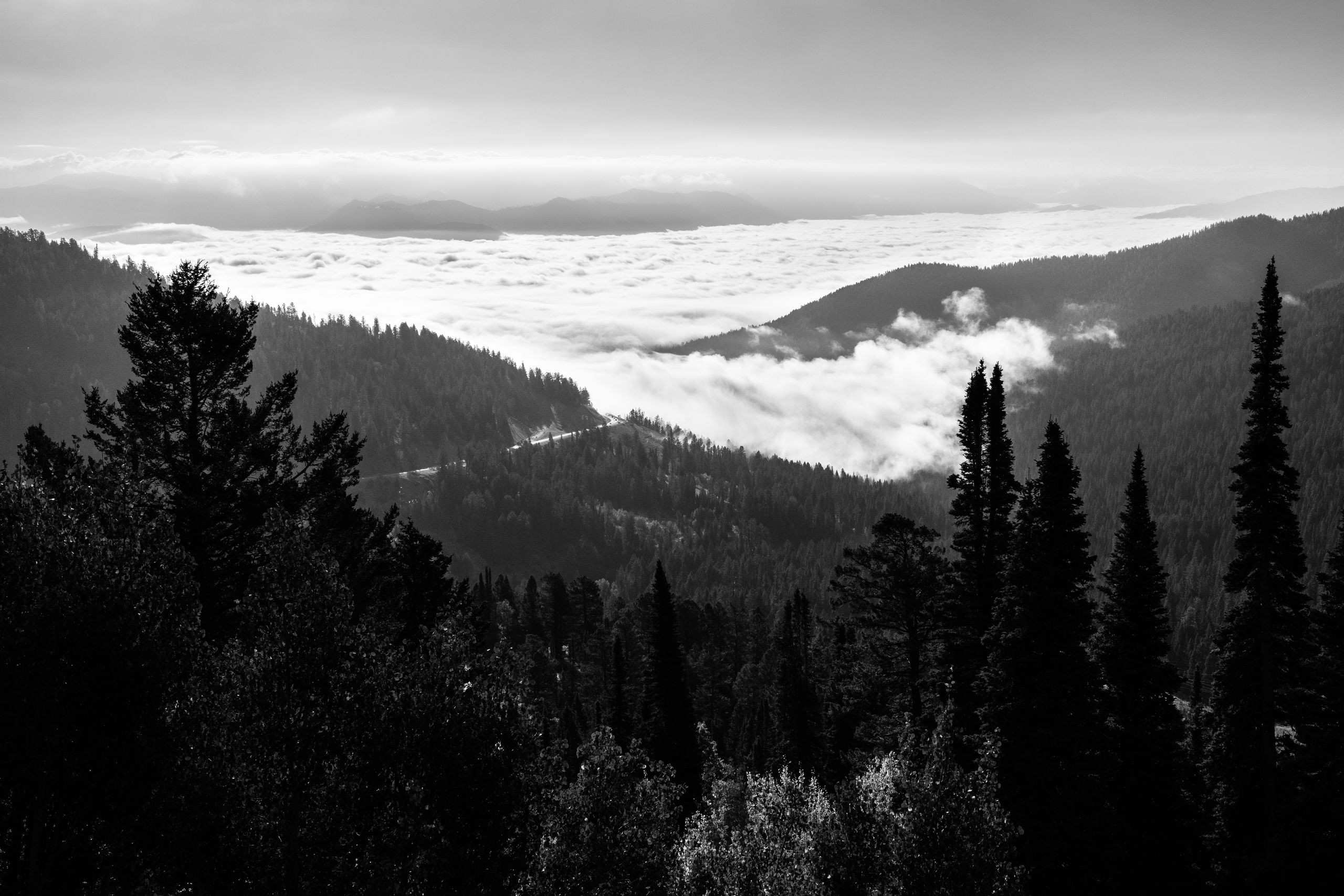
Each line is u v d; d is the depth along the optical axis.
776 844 23.39
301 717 16.30
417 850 16.30
